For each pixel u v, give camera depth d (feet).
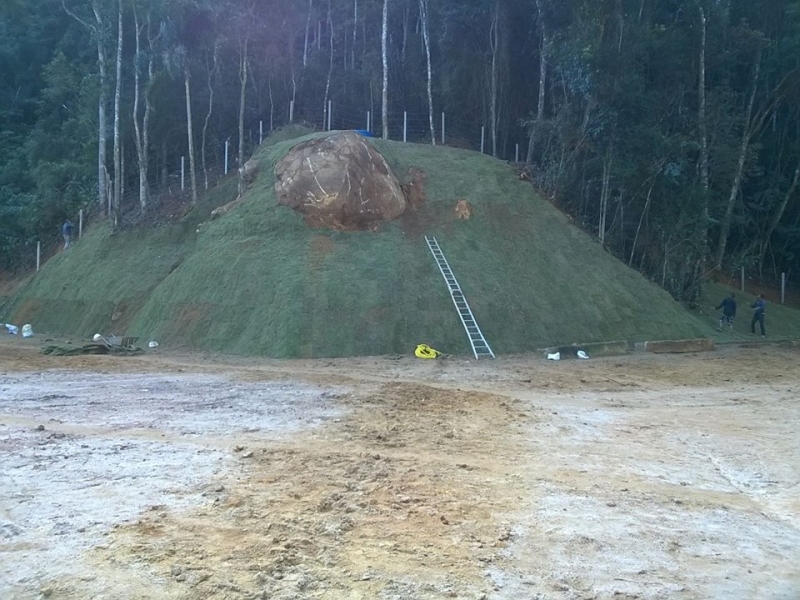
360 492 24.66
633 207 103.30
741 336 93.15
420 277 80.43
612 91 94.94
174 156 128.16
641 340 80.53
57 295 98.37
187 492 24.08
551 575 18.21
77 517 21.31
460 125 128.36
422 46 135.33
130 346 72.95
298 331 71.05
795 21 120.67
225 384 50.34
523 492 25.45
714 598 17.29
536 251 89.04
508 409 42.34
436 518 22.17
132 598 15.92
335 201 86.28
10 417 37.06
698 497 25.88
